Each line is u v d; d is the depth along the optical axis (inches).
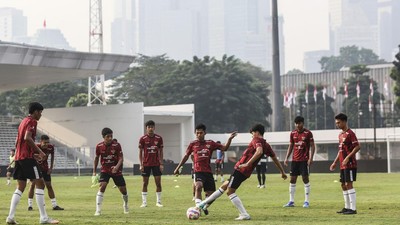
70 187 2896.2
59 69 4776.1
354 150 1406.3
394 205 1635.1
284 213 1427.2
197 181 1373.0
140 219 1304.1
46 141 1606.8
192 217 1278.3
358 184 2741.1
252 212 1459.2
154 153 1707.7
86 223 1228.5
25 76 5123.0
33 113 1243.8
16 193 1231.5
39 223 1242.6
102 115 5718.5
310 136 1635.1
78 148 5600.4
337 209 1529.3
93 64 4813.0
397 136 5000.0
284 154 6314.0
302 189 2395.4
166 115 5762.8
